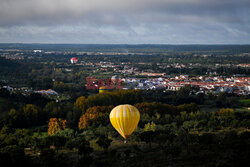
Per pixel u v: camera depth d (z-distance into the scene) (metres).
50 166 72.94
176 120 126.56
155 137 86.44
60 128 115.94
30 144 94.25
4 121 128.38
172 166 68.62
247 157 68.31
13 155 73.44
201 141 84.06
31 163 74.19
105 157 79.75
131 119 93.19
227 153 73.56
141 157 77.06
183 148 82.38
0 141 97.25
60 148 89.56
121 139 99.94
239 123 116.19
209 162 68.94
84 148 77.81
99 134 106.06
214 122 115.69
